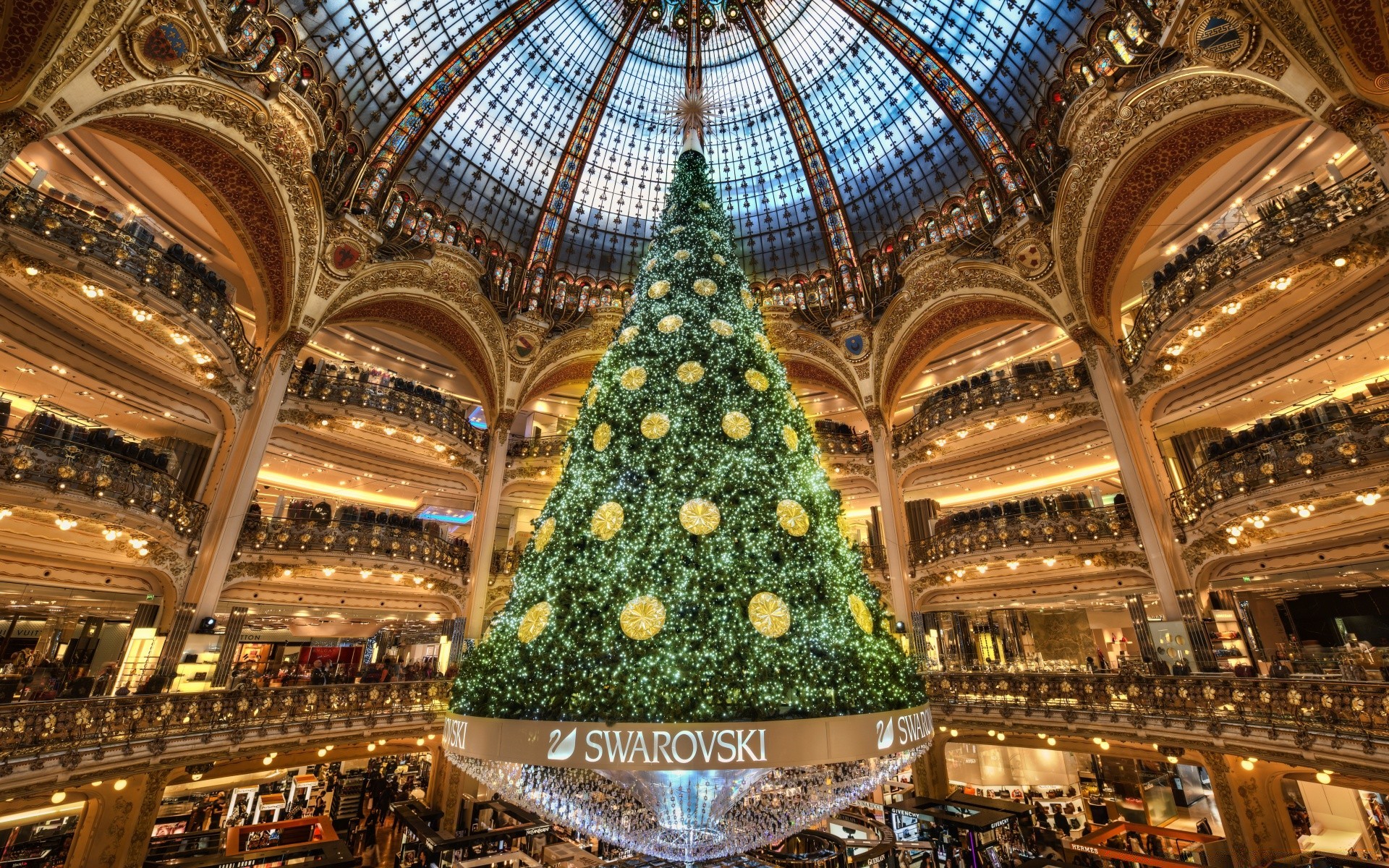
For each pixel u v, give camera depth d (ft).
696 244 31.37
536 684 19.06
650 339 26.23
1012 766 72.90
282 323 62.28
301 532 58.54
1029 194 67.00
